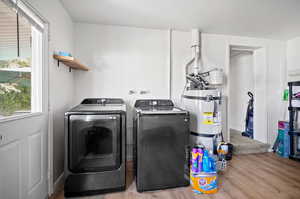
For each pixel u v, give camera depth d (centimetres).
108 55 247
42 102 146
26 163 121
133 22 237
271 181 189
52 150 160
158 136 167
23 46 125
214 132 214
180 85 272
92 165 158
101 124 158
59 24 179
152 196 160
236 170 218
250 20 228
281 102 312
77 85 239
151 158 166
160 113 167
